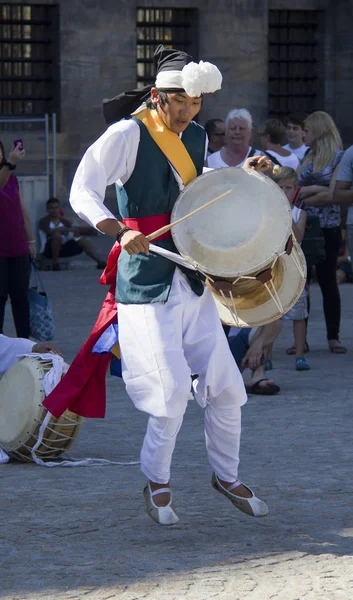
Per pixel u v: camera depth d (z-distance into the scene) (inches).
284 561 378.6
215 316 414.6
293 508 443.2
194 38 1969.7
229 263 401.4
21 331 831.1
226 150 724.7
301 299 779.4
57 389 435.5
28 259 824.3
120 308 410.3
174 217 402.3
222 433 422.6
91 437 581.6
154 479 418.0
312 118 868.6
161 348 399.5
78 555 387.2
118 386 735.7
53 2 1891.0
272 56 2050.9
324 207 848.9
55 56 1913.1
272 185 406.6
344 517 430.3
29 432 515.2
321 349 879.1
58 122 1910.7
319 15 2052.2
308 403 662.5
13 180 816.9
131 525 422.3
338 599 342.0
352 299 1173.7
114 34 1913.1
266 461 520.1
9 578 364.5
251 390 691.4
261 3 1966.0
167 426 407.2
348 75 2050.9
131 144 401.1
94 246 1667.1
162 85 400.5
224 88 1964.8
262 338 684.7
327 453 534.3
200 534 410.3
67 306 1147.3
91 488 478.3
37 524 424.5
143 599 343.6
